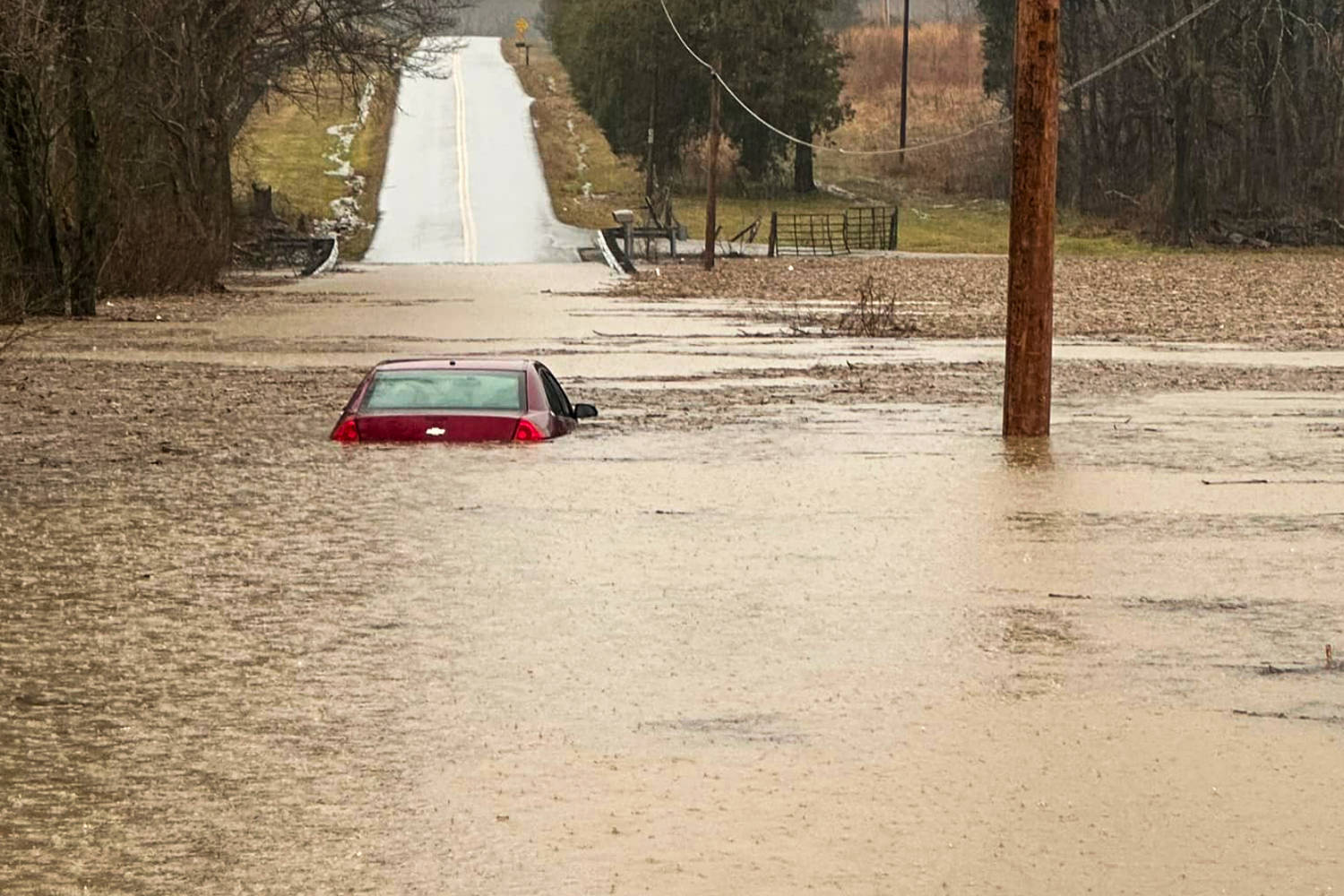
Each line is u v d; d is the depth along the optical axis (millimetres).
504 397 57594
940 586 36062
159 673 28875
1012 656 30141
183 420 63312
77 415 65000
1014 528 42844
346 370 83312
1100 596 35125
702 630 32000
